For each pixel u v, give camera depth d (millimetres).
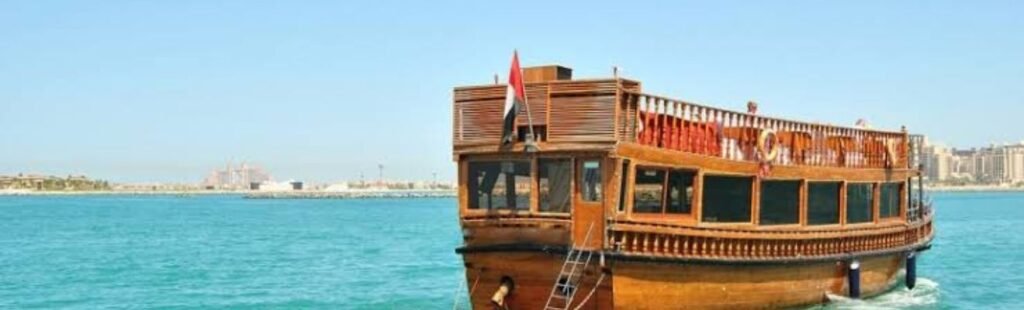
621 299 28781
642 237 28844
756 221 32719
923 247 44938
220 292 54562
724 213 31781
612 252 28141
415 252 84125
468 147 30281
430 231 124000
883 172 40312
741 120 32812
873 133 39906
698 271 30750
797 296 35281
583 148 28234
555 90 28797
